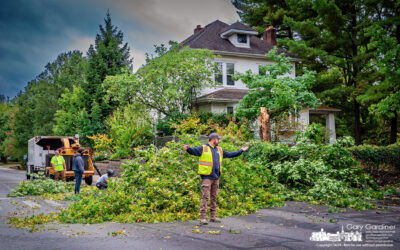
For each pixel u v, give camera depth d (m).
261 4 37.50
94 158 26.23
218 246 5.48
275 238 6.03
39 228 7.05
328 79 28.62
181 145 10.09
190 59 22.89
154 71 22.36
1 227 7.22
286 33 37.75
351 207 9.63
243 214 8.50
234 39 28.98
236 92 26.19
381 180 15.37
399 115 29.56
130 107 22.86
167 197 8.41
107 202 8.51
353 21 28.56
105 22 43.47
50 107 40.28
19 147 44.69
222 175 9.86
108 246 5.54
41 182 14.51
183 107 23.47
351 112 32.97
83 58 45.16
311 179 11.70
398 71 19.41
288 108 19.11
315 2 25.83
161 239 5.98
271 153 13.09
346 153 12.68
